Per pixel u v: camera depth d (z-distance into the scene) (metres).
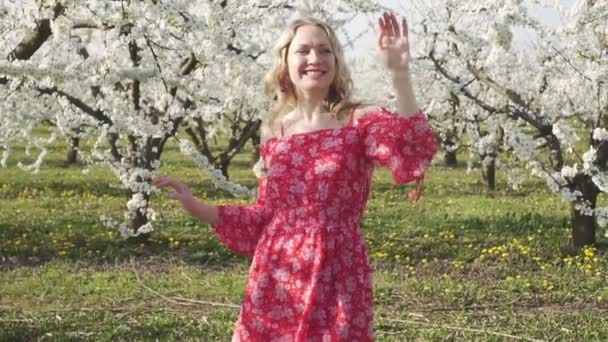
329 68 3.33
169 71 8.07
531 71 9.94
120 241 9.88
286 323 3.27
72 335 5.89
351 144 3.27
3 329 6.05
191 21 7.62
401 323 6.41
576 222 9.54
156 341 5.76
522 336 6.00
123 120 8.16
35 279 7.90
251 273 3.35
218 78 8.87
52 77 6.75
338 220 3.28
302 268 3.24
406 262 9.00
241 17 7.88
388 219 12.27
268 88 3.51
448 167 21.48
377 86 14.59
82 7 7.15
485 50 9.24
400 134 3.14
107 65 7.14
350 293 3.23
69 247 9.50
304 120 3.42
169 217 12.12
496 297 7.38
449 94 12.30
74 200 14.40
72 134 9.27
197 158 8.47
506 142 9.95
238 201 14.58
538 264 8.74
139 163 8.87
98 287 7.61
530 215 11.98
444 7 9.47
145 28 7.25
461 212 13.05
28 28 7.06
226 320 6.46
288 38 3.39
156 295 7.36
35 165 13.87
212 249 9.52
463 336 6.02
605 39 8.81
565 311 6.90
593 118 9.27
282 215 3.33
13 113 8.97
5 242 9.73
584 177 9.10
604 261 8.76
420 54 10.41
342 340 3.16
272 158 3.38
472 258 9.22
